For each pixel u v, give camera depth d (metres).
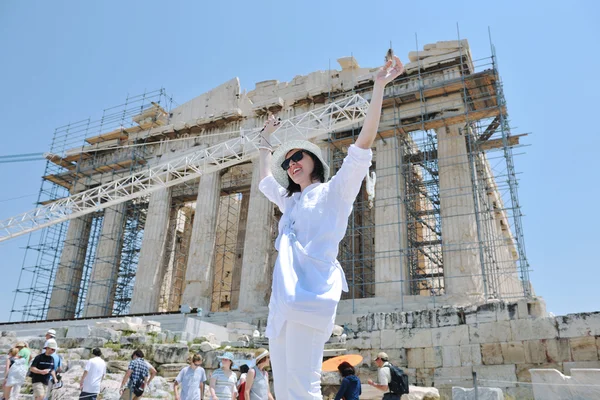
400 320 16.98
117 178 42.94
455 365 15.62
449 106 32.53
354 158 2.74
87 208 35.34
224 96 41.88
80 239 43.75
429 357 16.11
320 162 3.17
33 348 20.30
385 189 32.12
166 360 18.38
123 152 43.53
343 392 8.55
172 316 27.94
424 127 32.75
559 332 14.41
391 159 33.03
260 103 37.72
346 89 35.38
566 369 14.02
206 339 21.06
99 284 39.31
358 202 36.97
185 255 47.62
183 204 45.78
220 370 10.68
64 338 20.00
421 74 33.53
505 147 29.39
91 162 44.69
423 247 36.47
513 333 15.07
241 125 39.34
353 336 17.48
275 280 2.71
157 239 38.72
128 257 43.19
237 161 33.78
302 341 2.51
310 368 2.50
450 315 16.22
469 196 30.36
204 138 40.78
